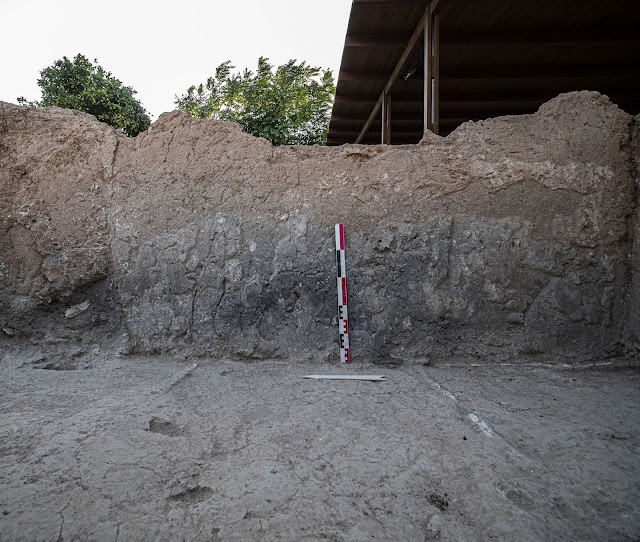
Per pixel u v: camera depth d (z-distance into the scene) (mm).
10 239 2896
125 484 1323
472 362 2736
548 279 2746
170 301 2887
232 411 1924
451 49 4500
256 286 2846
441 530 1137
